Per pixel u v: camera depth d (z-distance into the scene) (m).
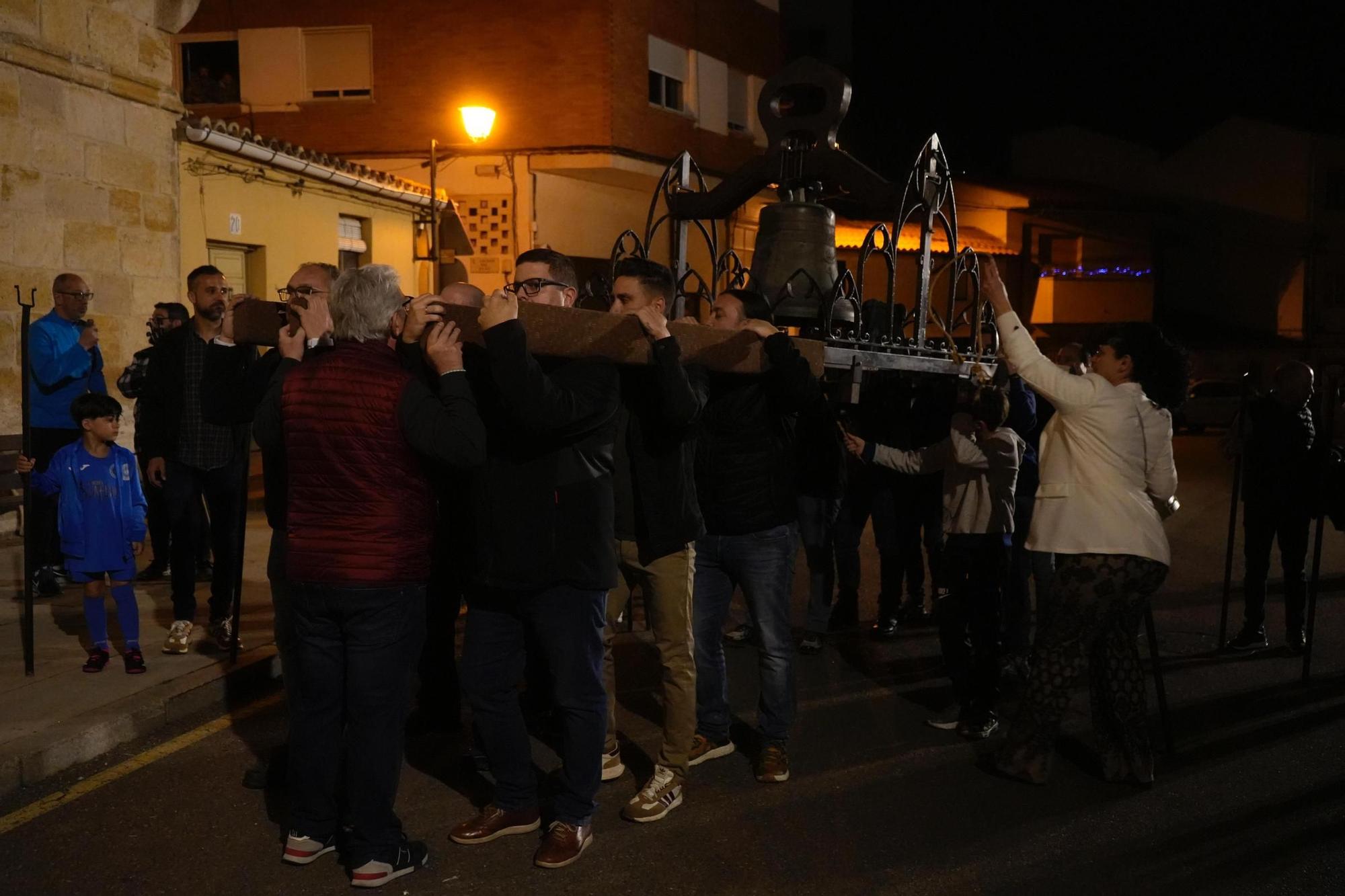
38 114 8.87
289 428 3.47
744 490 4.43
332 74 19.52
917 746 4.94
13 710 4.85
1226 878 3.66
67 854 3.78
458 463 3.40
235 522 5.99
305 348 3.90
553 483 3.64
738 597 7.84
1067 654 4.39
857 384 5.41
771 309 5.91
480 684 3.83
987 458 4.98
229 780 4.45
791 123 6.62
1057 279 34.12
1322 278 36.81
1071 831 4.03
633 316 3.80
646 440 4.08
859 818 4.14
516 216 19.23
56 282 7.55
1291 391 6.42
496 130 19.12
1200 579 8.94
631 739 5.03
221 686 5.39
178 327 6.09
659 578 4.14
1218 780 4.53
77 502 5.28
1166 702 5.16
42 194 8.92
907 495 6.81
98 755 4.67
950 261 6.68
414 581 3.52
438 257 16.12
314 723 3.62
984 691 5.00
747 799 4.32
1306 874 3.68
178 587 5.83
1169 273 38.59
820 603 6.32
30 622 5.35
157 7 10.02
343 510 3.44
